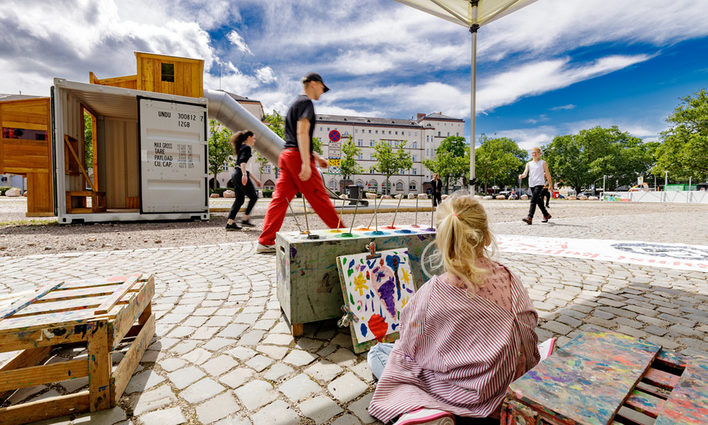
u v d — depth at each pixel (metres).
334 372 1.88
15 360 1.74
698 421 0.76
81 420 1.48
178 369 1.91
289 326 2.46
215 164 36.34
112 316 1.54
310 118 3.66
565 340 2.23
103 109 9.05
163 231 6.98
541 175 8.58
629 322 2.53
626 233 7.28
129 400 1.63
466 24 5.42
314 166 3.86
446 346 1.28
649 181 65.88
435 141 87.50
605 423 0.77
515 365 1.19
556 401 0.86
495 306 1.22
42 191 9.35
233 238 6.21
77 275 3.75
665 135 37.88
